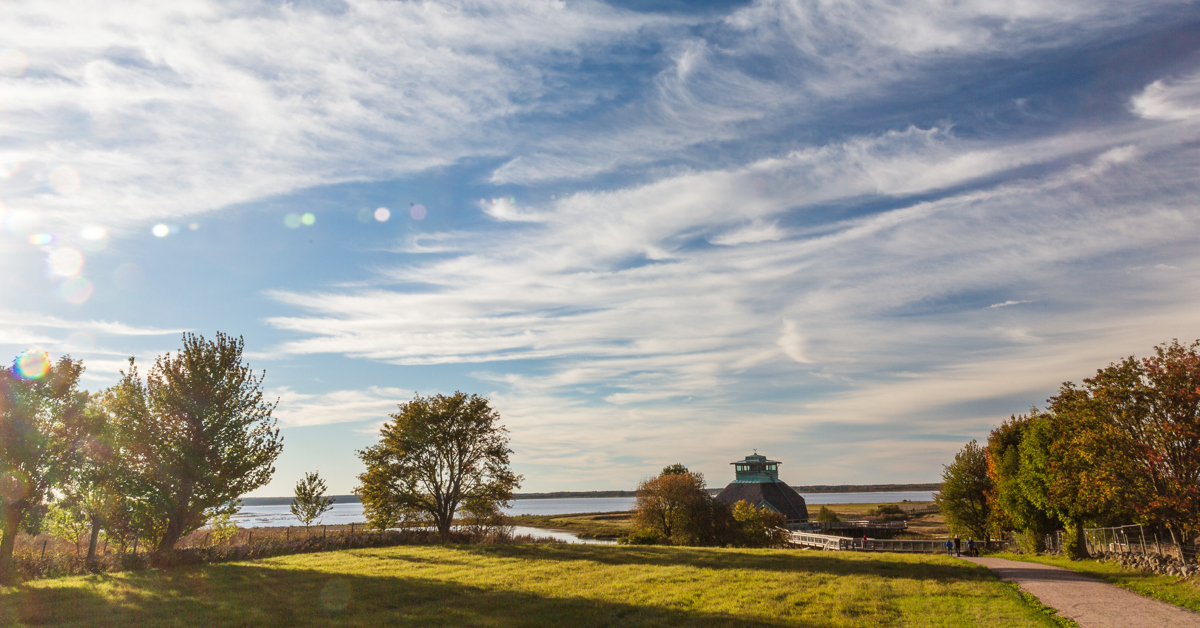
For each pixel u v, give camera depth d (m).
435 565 32.47
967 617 18.77
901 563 34.41
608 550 41.19
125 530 35.81
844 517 139.62
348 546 44.16
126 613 19.53
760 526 70.69
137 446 35.69
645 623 18.77
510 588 24.91
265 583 25.70
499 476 49.38
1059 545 45.44
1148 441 28.09
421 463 48.16
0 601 21.69
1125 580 25.70
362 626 17.91
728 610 20.66
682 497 70.38
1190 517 26.41
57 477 30.86
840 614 19.78
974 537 61.91
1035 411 50.06
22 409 30.75
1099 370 29.73
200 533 52.38
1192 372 26.92
